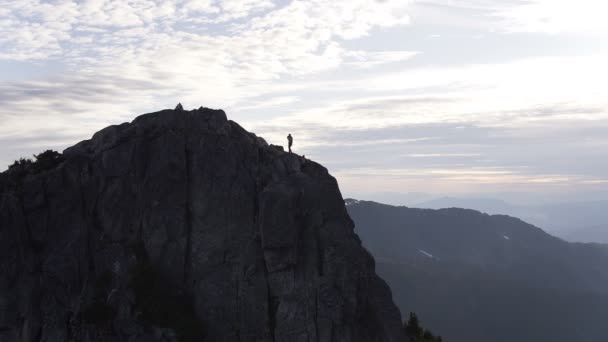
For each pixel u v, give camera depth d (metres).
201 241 65.19
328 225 65.81
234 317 62.84
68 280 63.53
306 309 62.06
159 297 62.56
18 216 64.00
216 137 68.19
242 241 64.88
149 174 66.50
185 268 64.94
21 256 63.41
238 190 66.19
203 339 61.72
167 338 60.34
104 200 66.19
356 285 63.44
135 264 63.97
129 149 67.25
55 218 65.25
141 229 65.88
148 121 69.56
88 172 67.12
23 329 62.00
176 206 66.12
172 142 67.25
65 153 71.19
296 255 64.06
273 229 63.78
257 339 62.06
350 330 61.81
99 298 62.81
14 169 68.94
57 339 61.38
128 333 60.59
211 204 66.00
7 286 62.47
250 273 63.66
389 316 64.12
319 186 67.62
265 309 62.78
